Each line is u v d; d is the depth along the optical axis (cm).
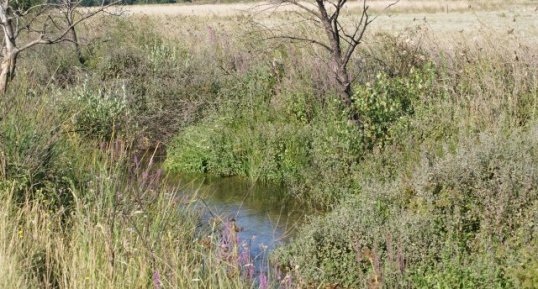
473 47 1231
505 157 797
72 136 988
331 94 1216
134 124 1323
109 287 555
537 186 749
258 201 1033
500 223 725
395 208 784
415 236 723
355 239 748
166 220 736
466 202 769
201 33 1870
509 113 1016
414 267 693
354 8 4000
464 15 3441
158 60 1617
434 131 1015
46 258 616
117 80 1484
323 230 787
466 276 650
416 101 1108
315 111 1232
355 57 1307
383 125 1070
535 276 591
